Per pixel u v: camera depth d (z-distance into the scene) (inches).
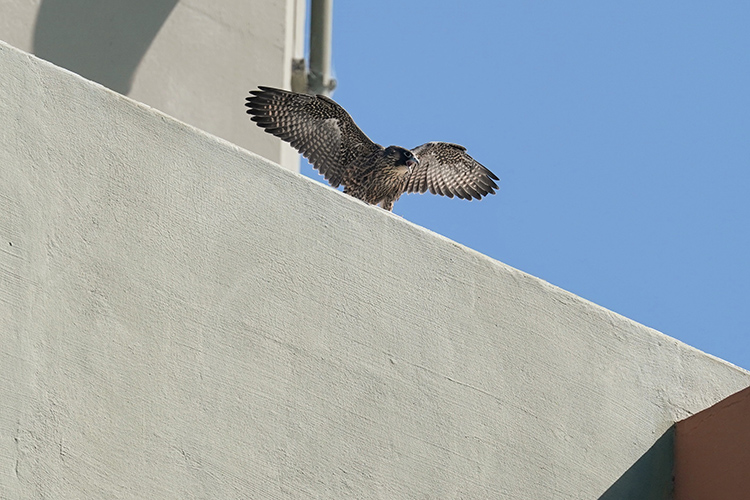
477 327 461.4
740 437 469.4
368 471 417.4
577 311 487.8
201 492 384.8
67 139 407.8
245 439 398.9
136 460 378.6
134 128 421.4
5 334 373.1
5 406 365.1
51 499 361.4
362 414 423.8
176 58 806.5
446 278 462.3
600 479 465.1
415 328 447.8
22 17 746.8
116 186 410.3
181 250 412.8
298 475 403.9
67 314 385.4
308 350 422.3
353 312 436.8
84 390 378.9
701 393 501.0
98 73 767.1
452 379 447.8
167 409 390.0
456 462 436.1
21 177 394.6
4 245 383.6
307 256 435.8
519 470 448.8
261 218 432.1
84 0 775.7
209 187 426.9
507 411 454.9
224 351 406.6
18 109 402.9
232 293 416.2
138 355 391.9
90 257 396.5
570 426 466.6
